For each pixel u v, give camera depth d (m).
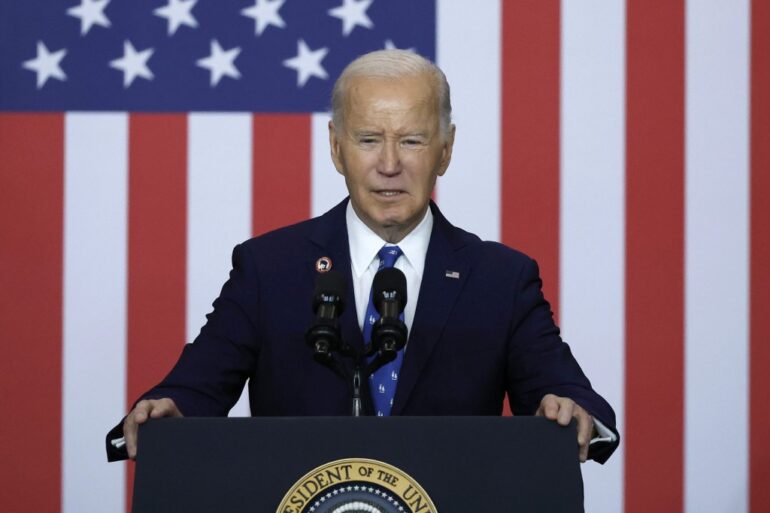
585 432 8.95
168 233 18.27
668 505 17.97
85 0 18.52
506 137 18.22
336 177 18.36
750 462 17.94
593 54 18.27
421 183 10.27
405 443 8.20
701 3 18.22
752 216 18.06
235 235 18.28
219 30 18.53
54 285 18.19
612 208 18.16
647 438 18.00
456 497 8.12
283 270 11.12
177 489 8.14
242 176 18.33
